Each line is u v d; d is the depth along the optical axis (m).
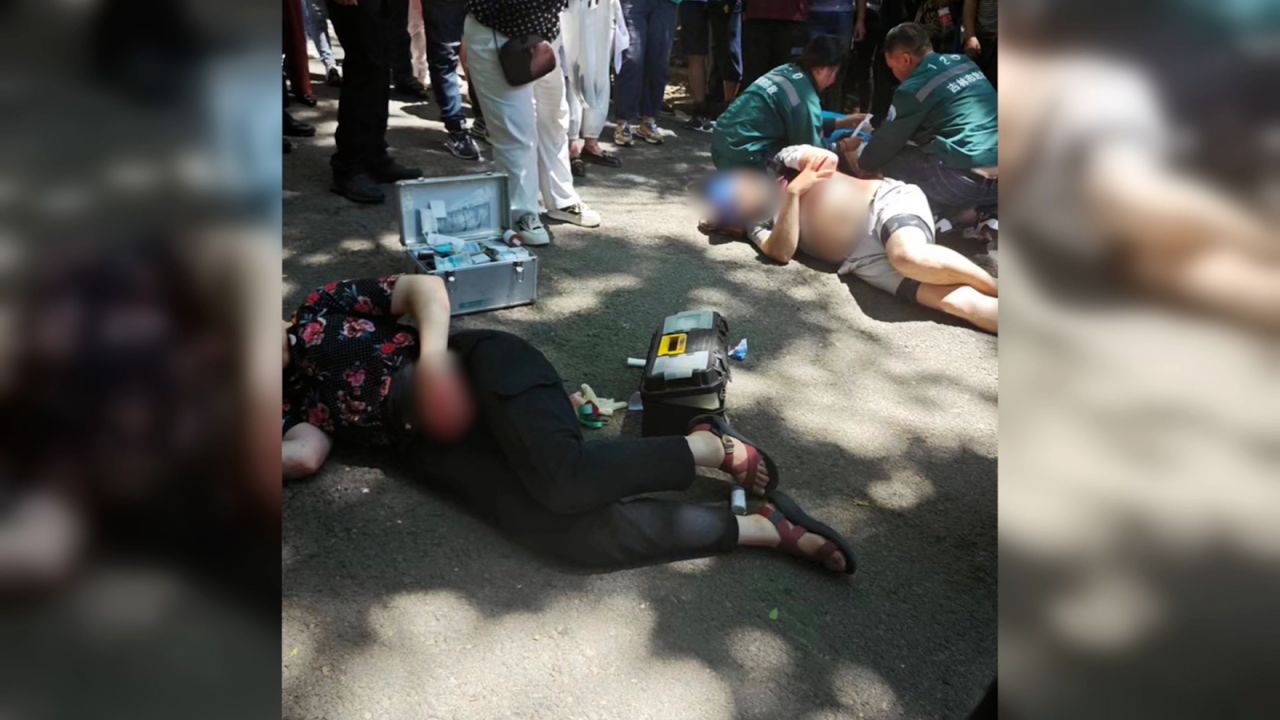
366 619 2.14
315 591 2.20
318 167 4.85
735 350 3.50
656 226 4.71
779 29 6.37
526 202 4.20
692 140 6.61
